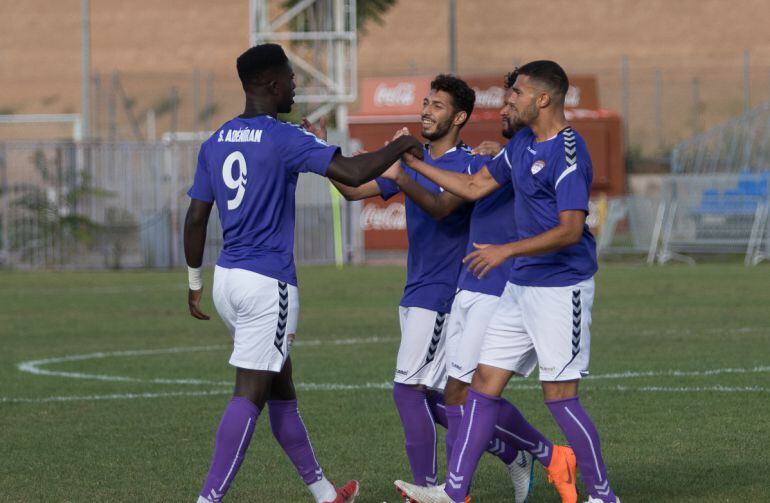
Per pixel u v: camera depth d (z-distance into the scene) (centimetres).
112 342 5488
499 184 2478
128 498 2627
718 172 12525
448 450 2589
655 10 19825
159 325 6156
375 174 2341
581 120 11250
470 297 2545
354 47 12294
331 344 5275
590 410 3575
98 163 10788
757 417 3431
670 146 17262
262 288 2302
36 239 10550
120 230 10681
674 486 2641
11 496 2648
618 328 5712
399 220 10875
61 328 6056
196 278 2484
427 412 2634
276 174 2316
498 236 2558
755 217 10125
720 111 18312
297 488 2716
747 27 19550
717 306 6612
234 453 2311
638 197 10350
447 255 2623
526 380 4225
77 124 15288
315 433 3312
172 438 3288
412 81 11100
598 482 2373
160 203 10756
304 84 12812
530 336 2359
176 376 4438
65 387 4206
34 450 3150
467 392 2477
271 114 2388
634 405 3650
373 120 11088
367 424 3431
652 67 19438
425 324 2619
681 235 10300
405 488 2339
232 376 4422
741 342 5134
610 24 19875
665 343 5147
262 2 12462
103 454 3091
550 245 2255
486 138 11012
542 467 2962
